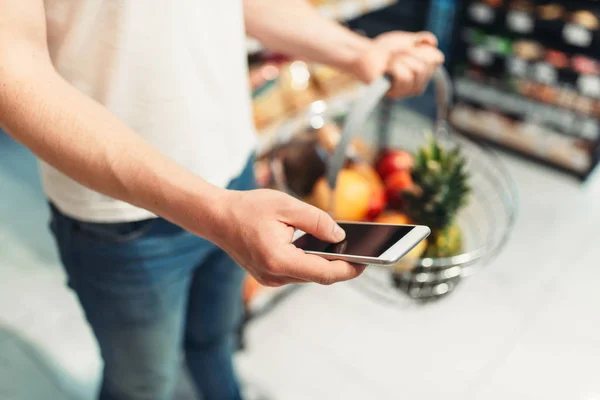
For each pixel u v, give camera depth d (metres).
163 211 0.47
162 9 0.56
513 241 1.73
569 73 1.85
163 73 0.59
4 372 1.31
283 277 0.48
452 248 0.89
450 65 2.14
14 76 0.44
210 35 0.62
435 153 0.86
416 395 1.31
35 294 1.51
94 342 1.39
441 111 0.89
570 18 1.78
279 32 0.76
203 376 1.09
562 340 1.44
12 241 1.66
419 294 0.90
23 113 0.44
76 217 0.67
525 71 1.95
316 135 1.16
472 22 2.00
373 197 0.96
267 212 0.45
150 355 0.84
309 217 0.45
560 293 1.57
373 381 1.34
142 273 0.71
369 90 0.69
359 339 1.44
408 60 0.73
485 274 1.61
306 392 1.31
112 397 0.96
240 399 1.19
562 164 1.99
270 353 1.40
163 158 0.48
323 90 1.59
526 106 2.00
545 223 1.80
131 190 0.46
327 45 0.76
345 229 0.53
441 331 1.46
